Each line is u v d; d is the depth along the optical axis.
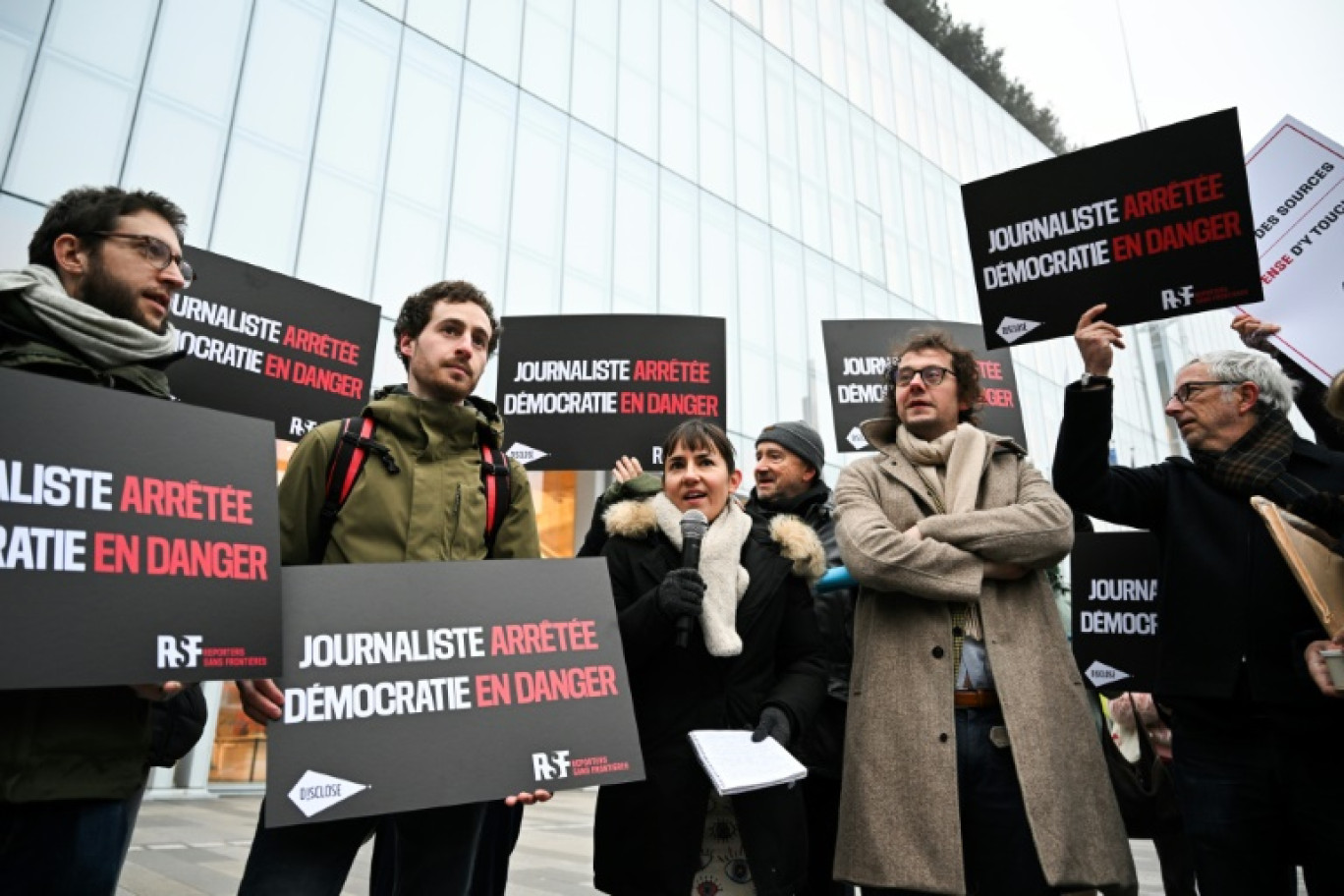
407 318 2.39
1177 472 2.52
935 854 2.04
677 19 16.34
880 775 2.18
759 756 2.03
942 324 4.57
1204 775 2.21
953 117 24.83
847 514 2.45
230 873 5.21
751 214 16.58
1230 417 2.46
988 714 2.23
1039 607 2.34
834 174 19.20
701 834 2.15
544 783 1.75
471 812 1.96
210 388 3.10
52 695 1.46
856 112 20.66
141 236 1.84
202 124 9.44
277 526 1.60
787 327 16.58
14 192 7.92
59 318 1.59
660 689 2.31
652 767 2.21
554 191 13.14
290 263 9.95
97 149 8.56
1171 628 2.33
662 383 3.77
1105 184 2.52
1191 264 2.38
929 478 2.51
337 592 1.76
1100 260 2.50
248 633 1.49
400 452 2.14
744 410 15.13
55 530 1.34
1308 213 3.21
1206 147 2.39
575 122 13.77
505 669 1.83
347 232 10.53
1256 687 2.11
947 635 2.27
